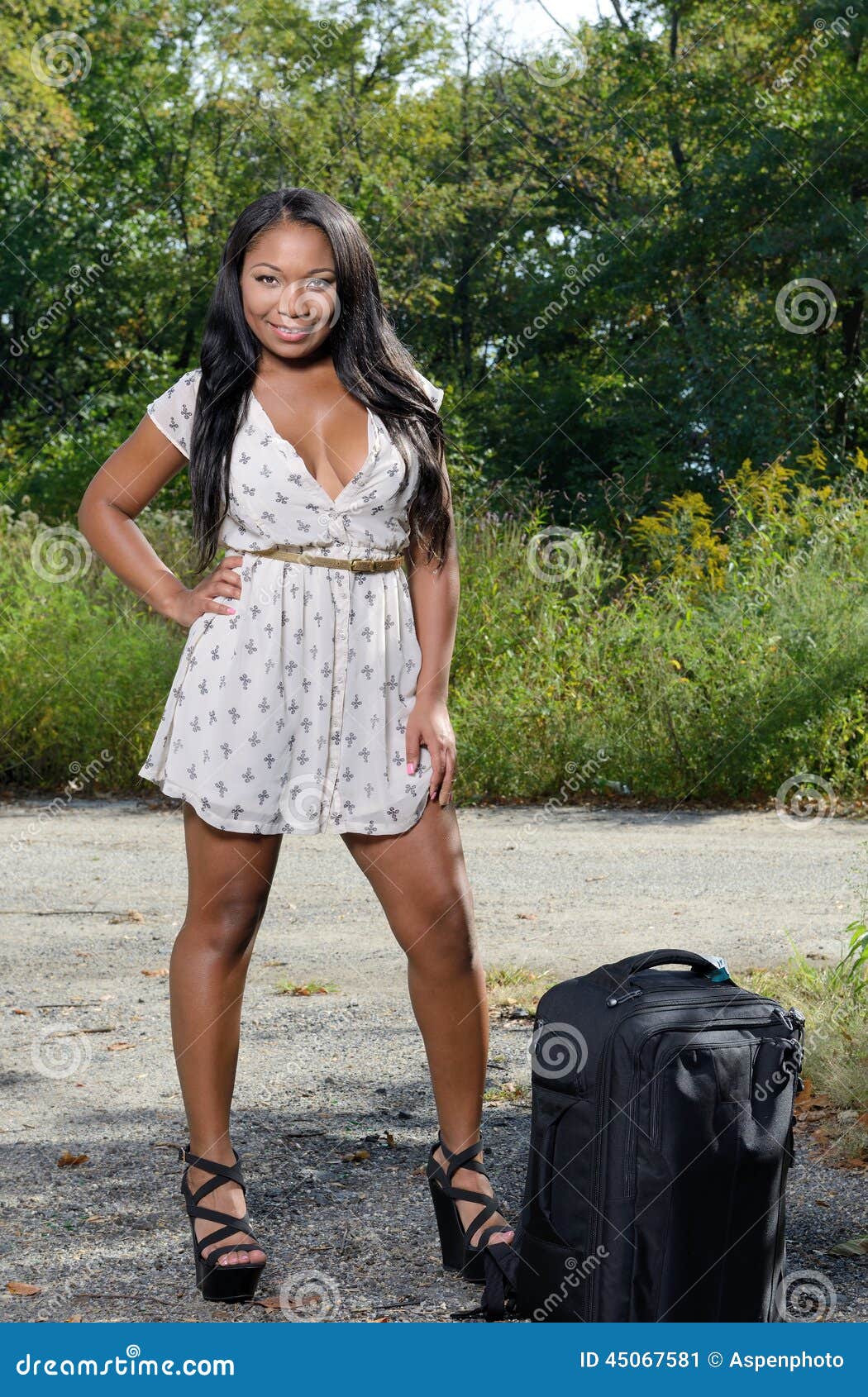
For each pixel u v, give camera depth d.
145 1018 4.64
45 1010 4.76
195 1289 2.61
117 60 24.33
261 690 2.49
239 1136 3.46
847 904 6.20
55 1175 3.22
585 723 9.77
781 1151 2.26
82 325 24.53
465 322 26.56
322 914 6.29
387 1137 3.42
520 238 26.50
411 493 2.57
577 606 10.82
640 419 21.55
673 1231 2.19
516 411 24.02
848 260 20.05
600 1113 2.25
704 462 21.06
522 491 15.96
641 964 2.40
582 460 23.42
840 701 9.52
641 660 10.05
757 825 8.62
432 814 2.56
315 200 2.52
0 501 17.77
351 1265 2.70
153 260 24.12
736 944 5.41
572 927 5.85
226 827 2.49
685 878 6.95
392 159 25.39
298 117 24.62
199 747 2.51
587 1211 2.27
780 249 20.41
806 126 21.61
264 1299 2.55
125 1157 3.33
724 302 21.19
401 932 2.57
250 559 2.53
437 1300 2.54
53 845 8.13
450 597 2.66
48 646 10.48
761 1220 2.25
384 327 2.61
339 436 2.53
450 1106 2.62
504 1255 2.46
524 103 25.97
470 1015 2.58
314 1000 4.82
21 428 24.80
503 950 5.44
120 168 24.84
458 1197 2.58
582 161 25.52
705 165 21.78
